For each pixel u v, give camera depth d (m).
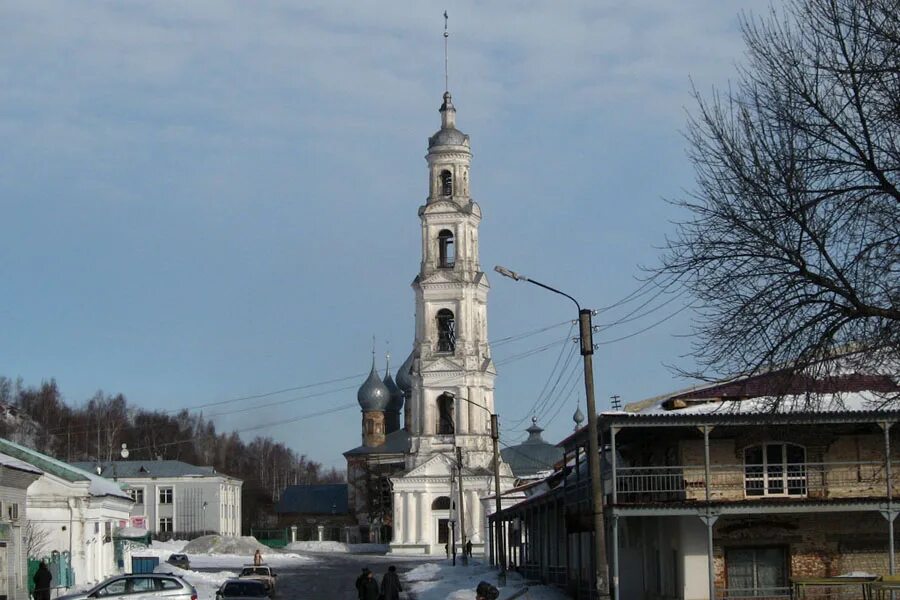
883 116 30.77
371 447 192.00
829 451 52.53
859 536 52.53
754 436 51.78
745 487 52.62
